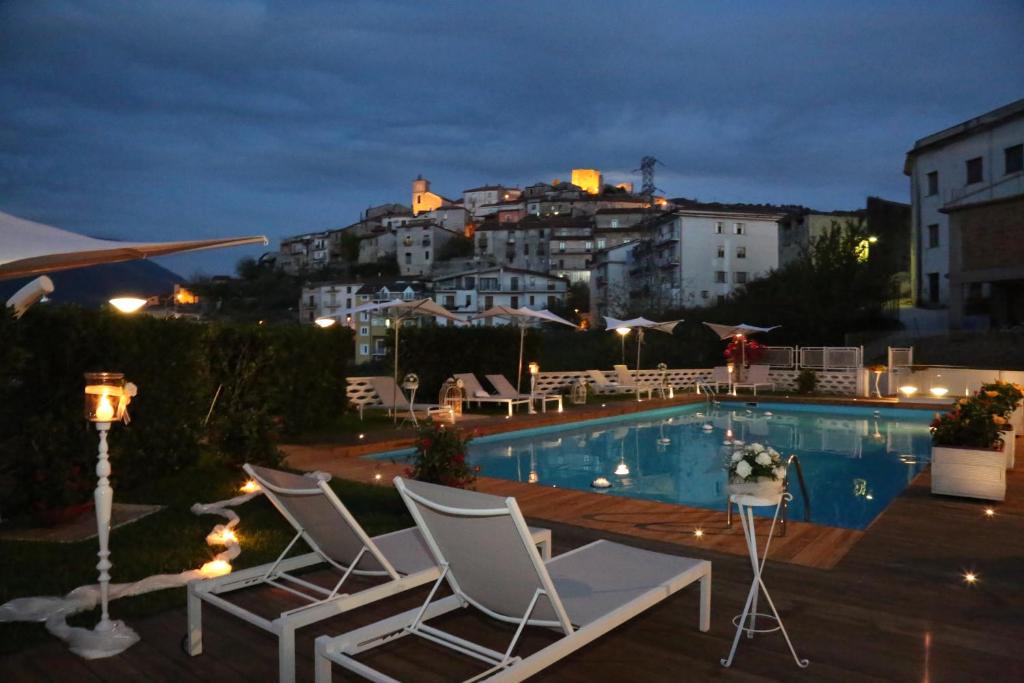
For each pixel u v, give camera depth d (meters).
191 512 6.58
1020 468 8.86
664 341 30.17
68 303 6.79
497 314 15.70
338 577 4.42
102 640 3.51
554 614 3.17
